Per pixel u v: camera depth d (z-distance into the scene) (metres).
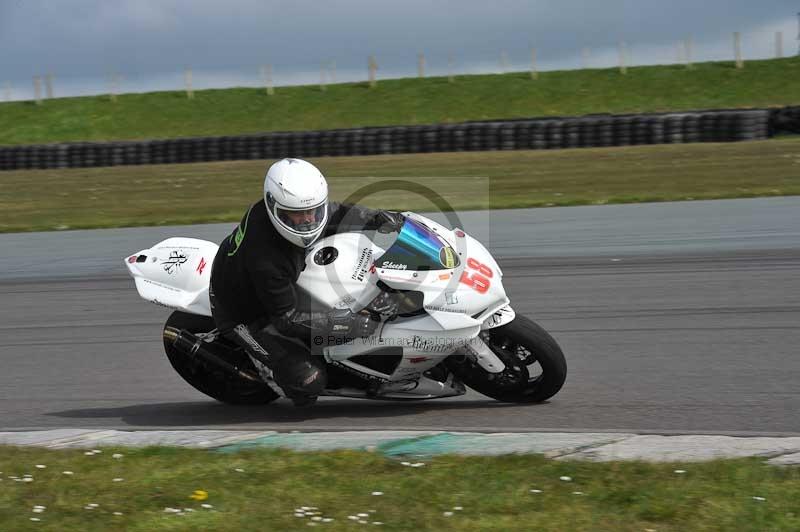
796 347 9.73
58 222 22.94
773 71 54.88
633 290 12.87
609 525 5.11
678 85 54.91
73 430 7.68
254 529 5.27
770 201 20.11
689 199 21.11
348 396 8.10
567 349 10.16
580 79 57.12
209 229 20.27
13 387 9.80
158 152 38.91
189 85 61.28
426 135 36.00
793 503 5.28
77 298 14.38
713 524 5.06
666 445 6.48
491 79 58.34
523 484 5.75
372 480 5.95
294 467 6.28
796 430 7.20
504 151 34.34
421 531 5.14
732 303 11.82
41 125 58.56
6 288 15.54
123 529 5.35
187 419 8.38
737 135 33.53
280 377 7.75
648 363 9.41
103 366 10.47
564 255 15.62
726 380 8.70
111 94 61.44
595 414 7.83
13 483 6.18
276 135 37.50
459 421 7.81
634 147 32.69
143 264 8.70
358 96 58.50
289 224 7.26
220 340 8.59
